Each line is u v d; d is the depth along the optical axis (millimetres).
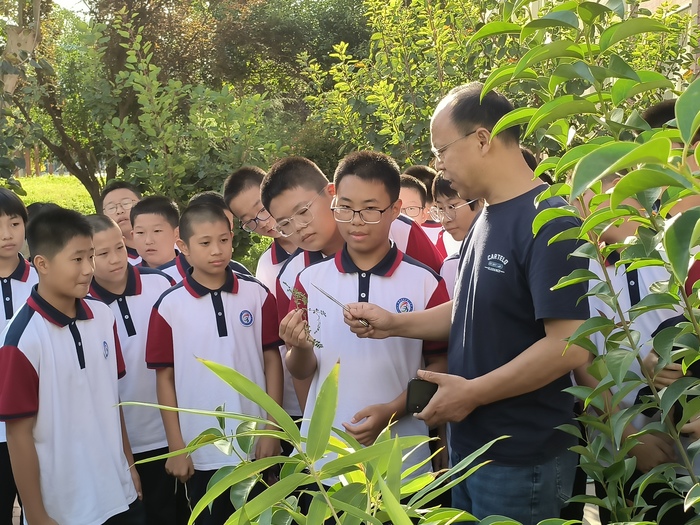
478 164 2193
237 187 3713
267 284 3693
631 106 5246
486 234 2236
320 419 1090
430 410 2238
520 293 2158
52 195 24438
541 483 2191
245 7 20172
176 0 16547
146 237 4152
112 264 3490
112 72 14289
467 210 3119
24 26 7539
